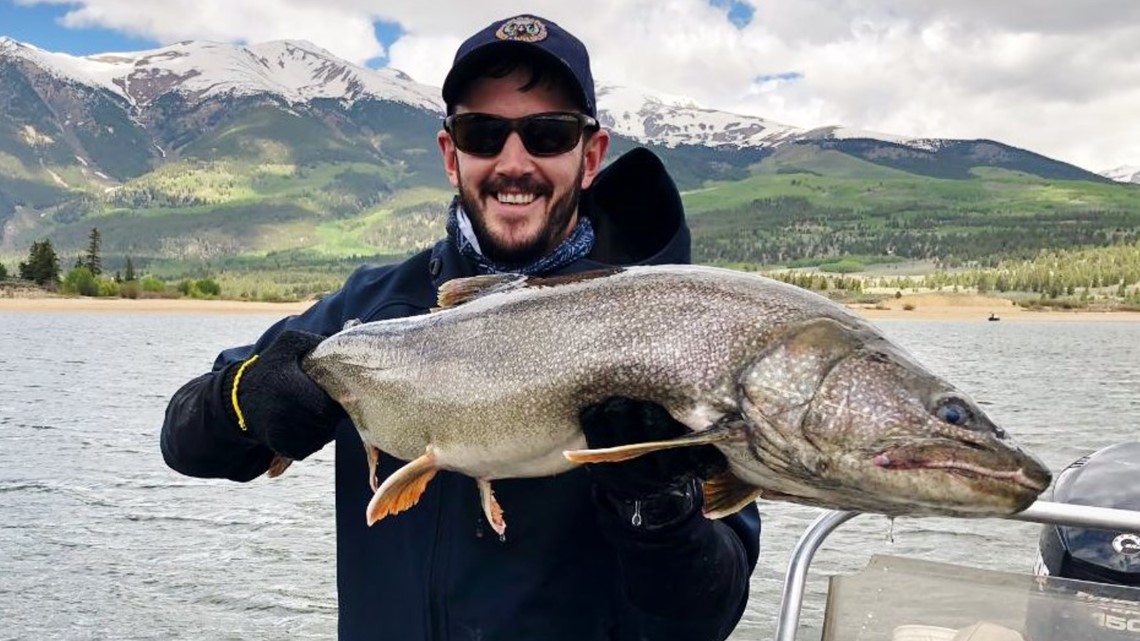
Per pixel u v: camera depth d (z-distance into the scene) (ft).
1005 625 2.77
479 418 2.80
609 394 2.60
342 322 3.46
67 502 13.01
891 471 2.35
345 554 3.14
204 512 12.56
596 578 2.90
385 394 3.00
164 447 3.29
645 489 2.48
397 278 3.44
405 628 2.93
